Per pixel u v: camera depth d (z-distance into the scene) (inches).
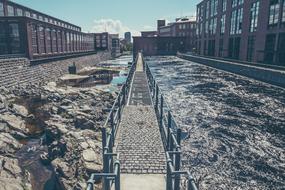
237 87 1579.7
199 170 612.7
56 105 1139.3
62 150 676.7
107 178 258.1
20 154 729.6
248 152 708.0
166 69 2561.5
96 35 5128.0
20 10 2504.9
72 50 3142.2
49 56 2177.7
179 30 5270.7
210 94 1403.8
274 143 763.4
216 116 1016.9
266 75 1647.4
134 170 383.9
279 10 1770.4
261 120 965.8
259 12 2037.4
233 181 570.6
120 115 602.9
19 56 1660.9
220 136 815.7
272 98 1280.8
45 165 667.4
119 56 6240.2
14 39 1704.0
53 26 2333.9
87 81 2082.9
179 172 245.4
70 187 521.7
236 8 2498.8
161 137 503.8
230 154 695.1
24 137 842.8
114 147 450.9
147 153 436.5
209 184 558.3
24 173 613.0
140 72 1519.4
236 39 2541.8
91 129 848.9
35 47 1873.8
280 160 664.4
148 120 605.0
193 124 925.8
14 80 1454.2
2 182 522.6
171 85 1692.9
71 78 2092.8
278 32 1790.1
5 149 714.2
